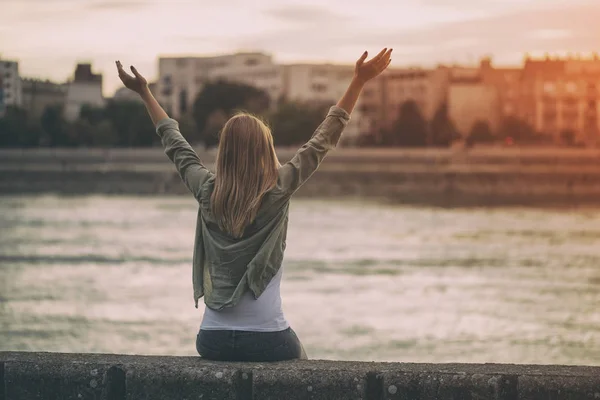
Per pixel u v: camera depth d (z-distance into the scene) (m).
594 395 4.98
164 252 75.88
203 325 5.46
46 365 5.31
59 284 55.81
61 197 146.62
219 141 5.37
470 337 38.34
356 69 5.49
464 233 94.56
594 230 98.12
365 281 58.41
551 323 42.22
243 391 5.20
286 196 5.33
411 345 36.38
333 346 36.12
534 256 73.75
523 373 5.07
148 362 5.32
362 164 152.00
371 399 5.15
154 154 155.38
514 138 194.12
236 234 5.29
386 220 110.44
